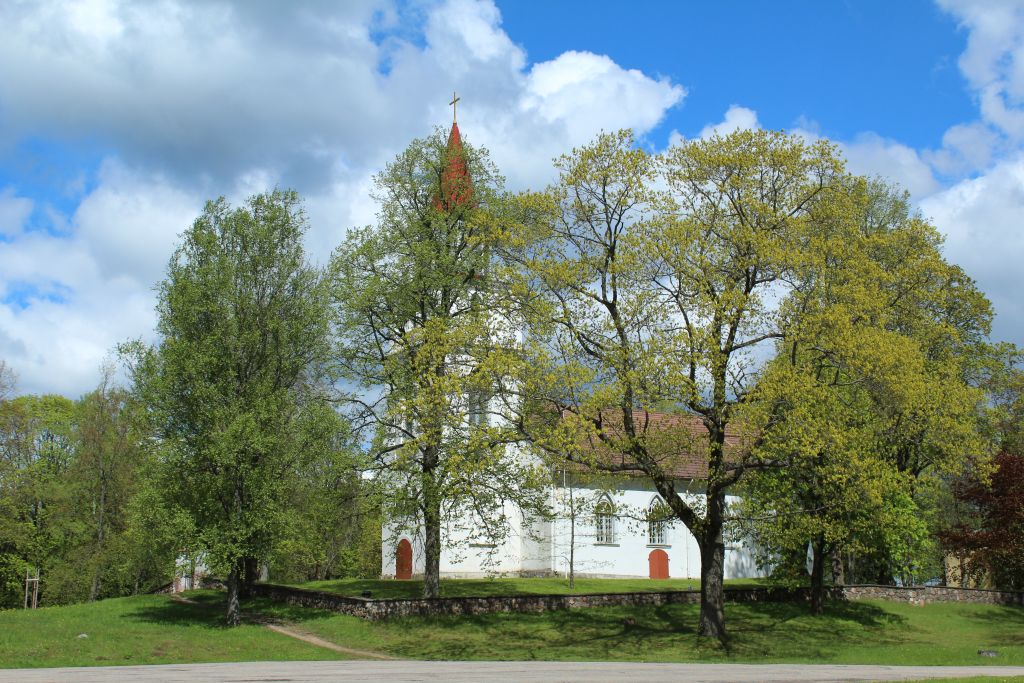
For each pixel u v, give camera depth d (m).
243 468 37.31
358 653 33.16
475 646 34.66
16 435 67.44
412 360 38.97
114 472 62.62
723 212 34.25
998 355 54.44
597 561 54.75
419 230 40.97
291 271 41.41
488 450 32.12
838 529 36.00
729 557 59.19
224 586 55.47
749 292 33.75
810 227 34.03
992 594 51.66
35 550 66.75
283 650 33.25
